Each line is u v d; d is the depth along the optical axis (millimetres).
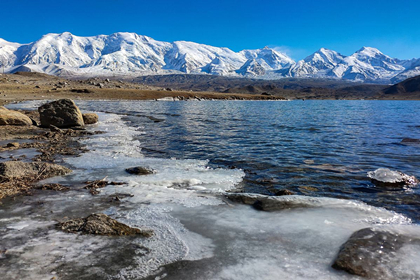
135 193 7352
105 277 3863
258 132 20359
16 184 7961
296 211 6215
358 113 45188
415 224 5617
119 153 12469
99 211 6195
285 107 65750
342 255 4289
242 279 3824
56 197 7051
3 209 6270
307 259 4305
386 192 7820
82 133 18312
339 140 16969
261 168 10445
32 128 20250
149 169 9602
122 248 4625
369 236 4910
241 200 6879
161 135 18234
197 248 4656
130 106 54562
